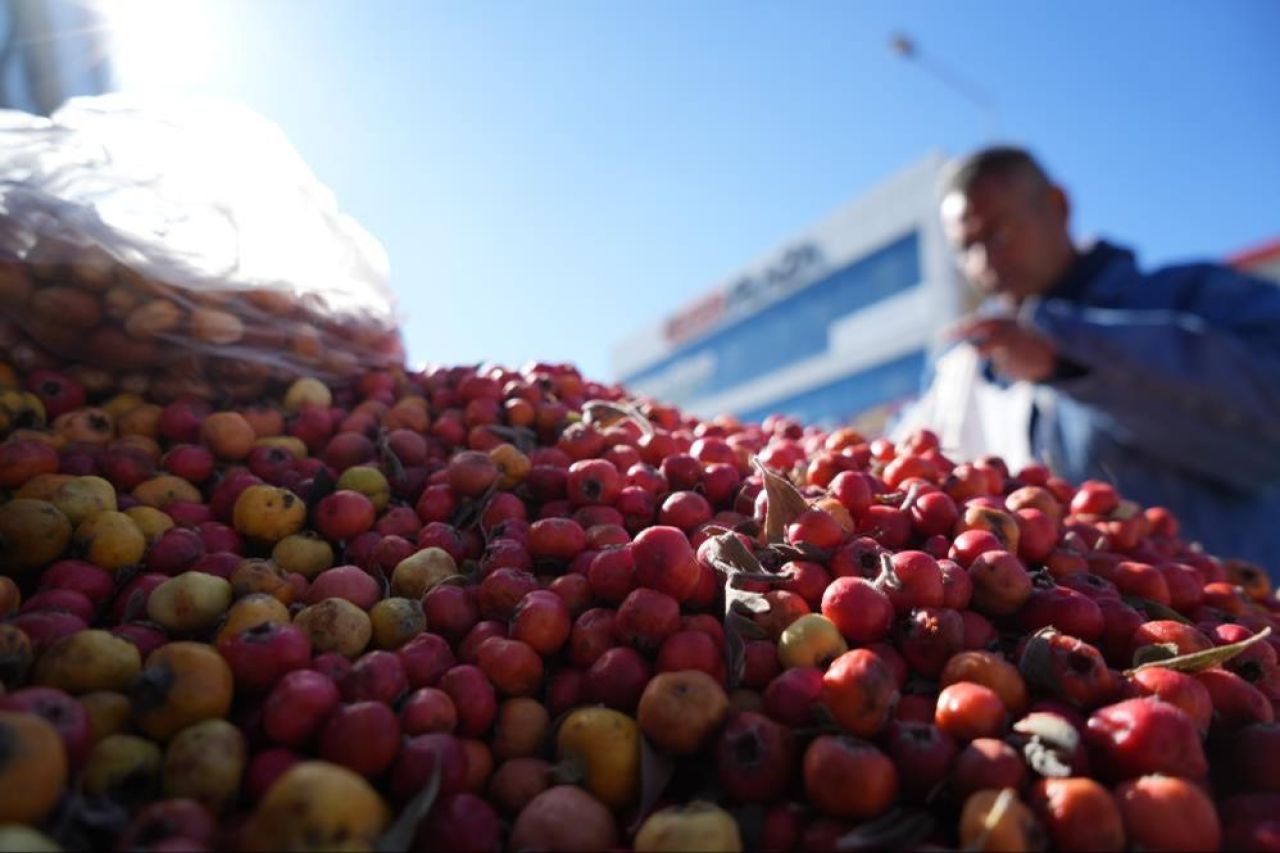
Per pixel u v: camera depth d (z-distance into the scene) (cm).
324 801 123
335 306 315
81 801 127
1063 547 225
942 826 142
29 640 160
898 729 147
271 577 195
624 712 164
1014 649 183
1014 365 440
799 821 141
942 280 2469
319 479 233
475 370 355
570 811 139
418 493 257
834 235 2934
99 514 208
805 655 164
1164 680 157
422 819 139
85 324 263
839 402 2917
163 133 264
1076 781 132
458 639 192
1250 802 139
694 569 180
